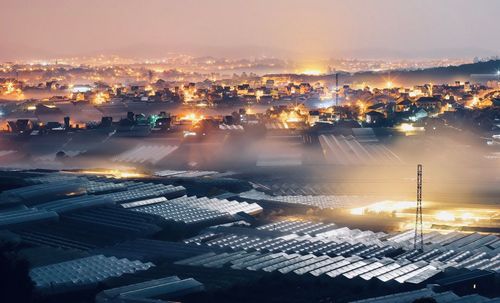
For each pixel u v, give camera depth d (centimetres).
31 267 6675
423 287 6225
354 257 7038
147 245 7731
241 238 8031
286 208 10012
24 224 8462
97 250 7506
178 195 10450
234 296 5981
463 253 7356
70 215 9012
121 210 9231
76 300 5928
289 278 6397
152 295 5791
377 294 6081
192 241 7969
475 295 5766
